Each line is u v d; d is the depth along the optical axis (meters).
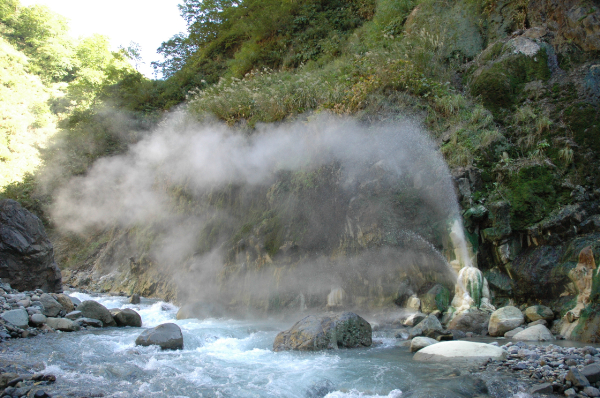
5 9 32.62
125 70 22.56
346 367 4.80
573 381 3.77
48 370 4.66
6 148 20.56
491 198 7.41
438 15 11.30
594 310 5.56
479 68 9.48
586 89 7.83
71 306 7.83
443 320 6.76
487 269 7.27
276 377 4.50
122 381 4.39
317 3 16.34
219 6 22.08
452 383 4.00
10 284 8.40
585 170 7.25
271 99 11.32
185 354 5.62
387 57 10.80
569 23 8.49
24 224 8.77
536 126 7.91
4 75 25.03
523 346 5.16
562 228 6.64
